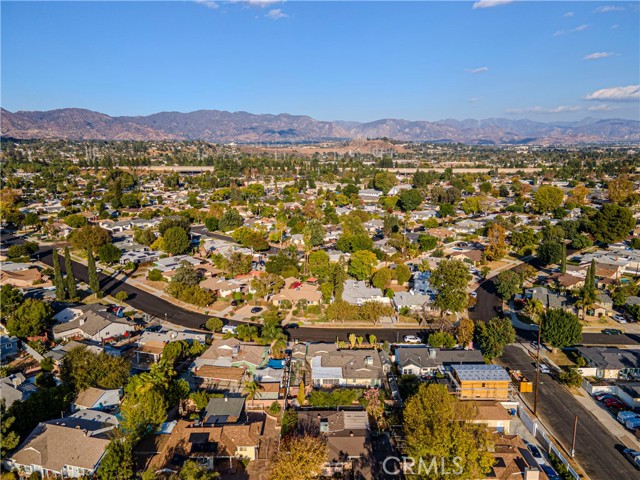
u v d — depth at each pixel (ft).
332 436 186.19
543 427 203.62
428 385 194.18
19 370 245.04
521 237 491.31
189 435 183.42
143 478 159.63
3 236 556.92
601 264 415.03
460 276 305.94
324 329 303.07
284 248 499.51
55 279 338.95
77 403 206.18
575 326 263.90
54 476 165.89
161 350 258.78
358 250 432.66
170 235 458.09
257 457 182.39
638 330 303.48
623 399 222.28
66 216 641.81
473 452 158.51
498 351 253.24
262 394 221.87
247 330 280.10
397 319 319.27
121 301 348.38
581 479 172.96
